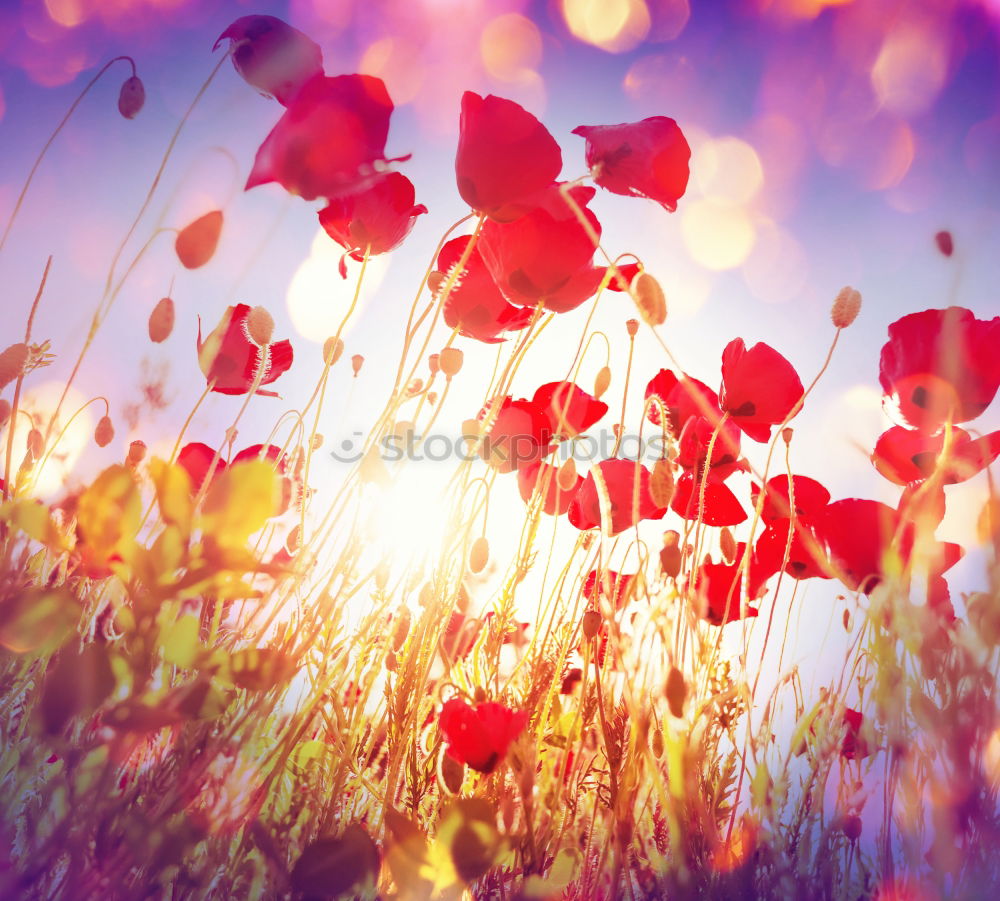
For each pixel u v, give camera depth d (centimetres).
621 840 48
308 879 42
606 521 51
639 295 46
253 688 38
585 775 53
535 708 52
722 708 52
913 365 53
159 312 49
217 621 44
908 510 47
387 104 48
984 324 52
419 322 50
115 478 37
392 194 53
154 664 38
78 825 39
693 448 59
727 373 60
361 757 49
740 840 49
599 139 53
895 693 45
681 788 46
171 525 37
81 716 42
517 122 49
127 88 49
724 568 56
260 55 48
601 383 59
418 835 43
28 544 43
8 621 37
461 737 46
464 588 57
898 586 45
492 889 47
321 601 47
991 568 44
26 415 47
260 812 45
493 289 56
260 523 37
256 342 50
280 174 47
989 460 48
